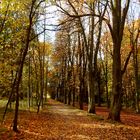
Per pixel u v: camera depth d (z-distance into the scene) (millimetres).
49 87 105500
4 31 19641
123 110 53531
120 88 25781
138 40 48938
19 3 15234
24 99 57562
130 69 61406
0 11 15758
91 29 36281
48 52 51688
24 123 21172
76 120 26266
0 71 24219
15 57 23328
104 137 15914
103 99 83125
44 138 14984
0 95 35812
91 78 36156
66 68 68562
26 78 41344
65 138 15312
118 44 25750
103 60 65750
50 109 44969
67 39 54500
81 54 47812
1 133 15031
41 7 18531
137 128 20672
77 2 28656
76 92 70688
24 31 20375
